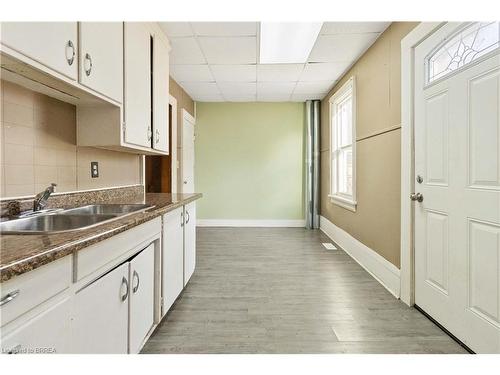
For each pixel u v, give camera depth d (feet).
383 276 8.68
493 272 4.78
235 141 17.84
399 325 6.30
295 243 13.69
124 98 6.14
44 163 5.29
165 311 6.15
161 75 8.20
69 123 5.92
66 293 3.00
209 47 9.99
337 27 8.51
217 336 5.92
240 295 7.89
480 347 5.06
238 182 17.90
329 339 5.81
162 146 8.34
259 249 12.62
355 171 11.23
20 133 4.75
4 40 3.25
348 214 12.16
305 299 7.64
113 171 7.71
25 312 2.45
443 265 6.02
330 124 14.93
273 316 6.74
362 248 10.44
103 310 3.70
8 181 4.54
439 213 6.12
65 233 3.35
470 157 5.24
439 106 6.06
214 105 17.74
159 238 5.84
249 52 10.44
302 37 9.12
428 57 6.48
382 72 8.85
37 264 2.46
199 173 17.89
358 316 6.73
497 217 4.70
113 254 3.95
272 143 17.80
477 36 5.15
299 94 15.92
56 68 4.06
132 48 6.43
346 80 12.49
